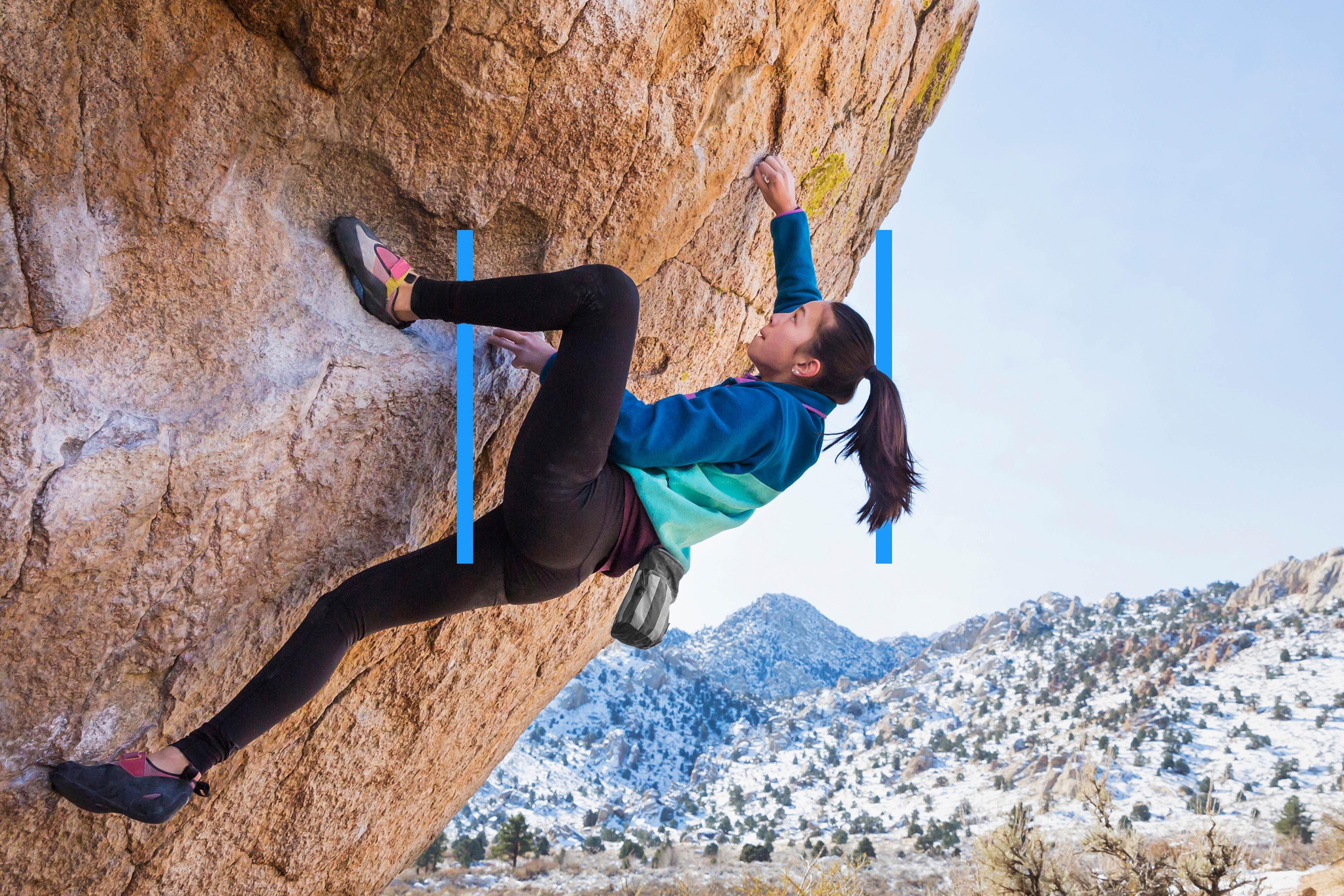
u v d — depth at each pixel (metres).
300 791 2.38
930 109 3.41
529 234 2.06
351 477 1.82
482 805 140.25
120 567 1.48
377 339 1.81
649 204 2.24
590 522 1.54
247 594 1.76
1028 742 145.25
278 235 1.65
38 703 1.51
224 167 1.51
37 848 1.73
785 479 1.81
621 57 1.90
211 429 1.50
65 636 1.47
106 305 1.39
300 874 2.58
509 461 1.52
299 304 1.68
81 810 1.75
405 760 2.71
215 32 1.41
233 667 1.84
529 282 1.58
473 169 1.87
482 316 1.66
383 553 2.02
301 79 1.55
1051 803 69.31
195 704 1.80
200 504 1.53
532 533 1.49
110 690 1.62
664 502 1.64
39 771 1.60
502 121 1.82
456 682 2.71
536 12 1.69
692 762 193.00
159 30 1.35
